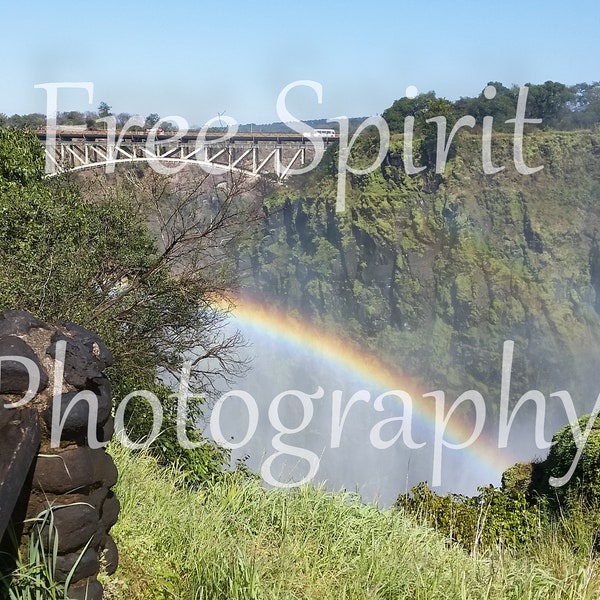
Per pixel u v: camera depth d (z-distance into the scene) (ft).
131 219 28.89
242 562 11.73
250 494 16.21
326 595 12.50
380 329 222.28
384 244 220.64
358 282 221.46
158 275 28.91
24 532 8.88
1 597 8.62
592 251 224.12
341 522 15.29
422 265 222.07
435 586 13.03
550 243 223.71
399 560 14.14
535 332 219.20
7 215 24.35
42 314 22.47
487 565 14.89
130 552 11.72
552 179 226.58
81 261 25.34
